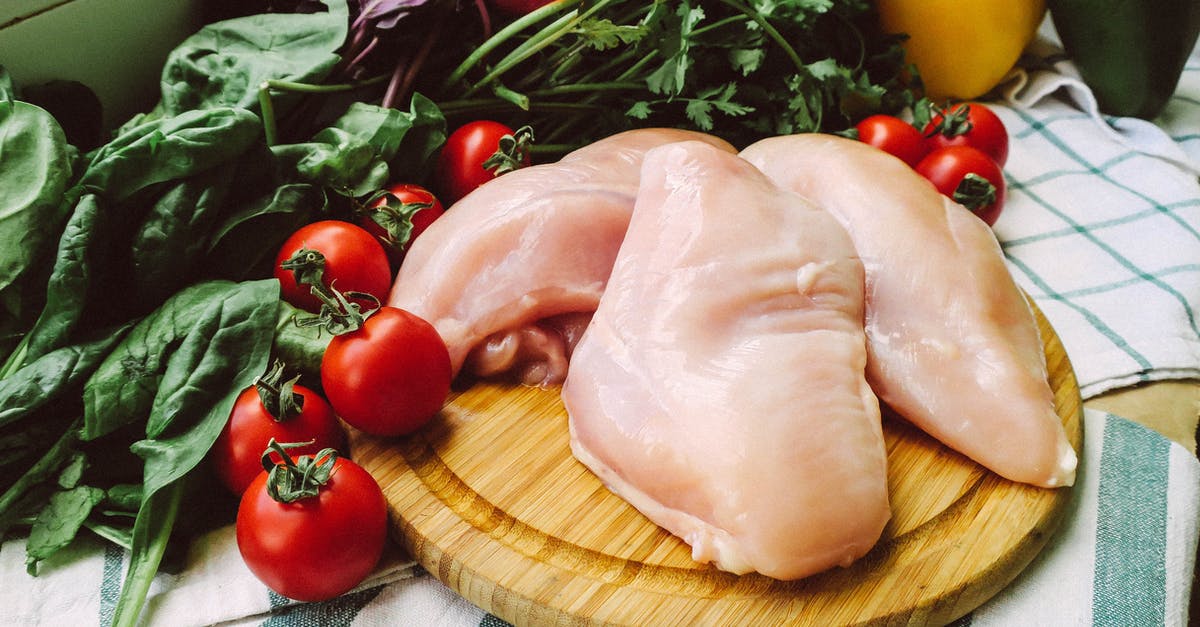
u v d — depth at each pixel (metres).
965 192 0.58
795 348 0.45
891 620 0.43
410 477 0.48
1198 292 0.57
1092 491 0.48
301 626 0.45
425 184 0.61
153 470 0.46
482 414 0.51
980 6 0.66
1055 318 0.56
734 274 0.46
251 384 0.48
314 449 0.48
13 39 0.54
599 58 0.62
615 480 0.47
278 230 0.53
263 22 0.56
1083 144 0.66
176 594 0.46
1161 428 0.52
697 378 0.45
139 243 0.50
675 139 0.57
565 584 0.44
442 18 0.57
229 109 0.51
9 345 0.49
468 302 0.51
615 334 0.47
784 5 0.58
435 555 0.45
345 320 0.48
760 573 0.44
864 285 0.49
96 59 0.57
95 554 0.47
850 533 0.43
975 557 0.45
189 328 0.48
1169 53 0.65
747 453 0.43
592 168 0.53
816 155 0.53
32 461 0.48
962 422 0.47
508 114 0.62
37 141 0.49
